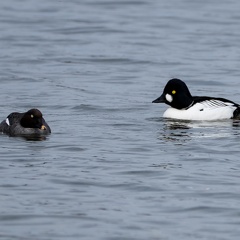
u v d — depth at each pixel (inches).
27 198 546.6
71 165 625.3
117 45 1176.8
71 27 1285.7
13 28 1275.8
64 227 495.8
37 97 888.9
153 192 561.9
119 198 549.0
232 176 598.9
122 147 682.2
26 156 650.8
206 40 1208.2
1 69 1031.0
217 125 773.9
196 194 557.3
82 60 1092.5
